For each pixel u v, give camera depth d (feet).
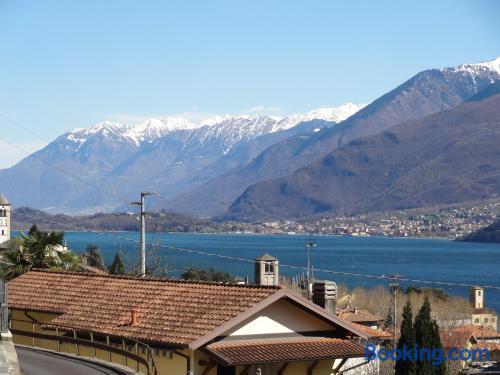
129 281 126.93
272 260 145.69
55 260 179.42
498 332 313.94
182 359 104.22
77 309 124.06
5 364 100.78
